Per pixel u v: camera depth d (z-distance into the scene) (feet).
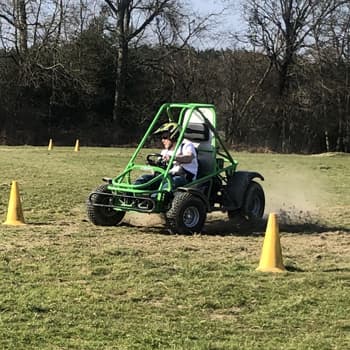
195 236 34.99
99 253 29.43
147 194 35.60
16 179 59.06
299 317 21.35
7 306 21.34
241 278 25.84
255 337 19.42
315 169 85.81
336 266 28.40
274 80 165.68
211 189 38.45
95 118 161.68
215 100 169.27
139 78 166.91
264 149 149.59
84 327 19.71
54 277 25.23
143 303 22.45
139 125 162.71
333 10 161.48
